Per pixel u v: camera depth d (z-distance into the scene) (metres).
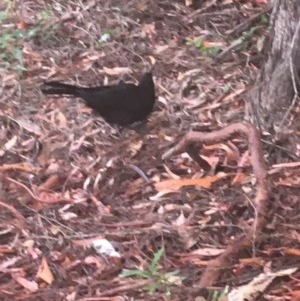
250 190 4.46
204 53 5.80
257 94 5.00
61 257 4.16
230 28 6.08
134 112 4.94
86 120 5.23
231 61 5.72
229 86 5.43
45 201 4.56
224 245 4.15
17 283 4.00
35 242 4.27
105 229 4.32
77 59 5.88
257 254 4.01
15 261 4.16
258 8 6.21
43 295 3.88
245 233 4.16
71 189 4.67
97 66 5.79
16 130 5.20
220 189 4.53
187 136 4.58
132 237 4.23
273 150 4.79
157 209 4.45
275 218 4.25
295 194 4.44
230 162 4.71
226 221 4.30
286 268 3.89
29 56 5.90
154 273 3.90
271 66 4.90
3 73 5.71
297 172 4.61
